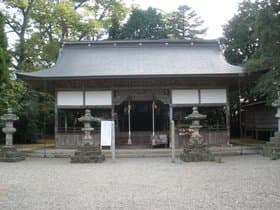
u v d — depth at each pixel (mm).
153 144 24328
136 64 25125
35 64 33531
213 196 9094
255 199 8641
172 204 8266
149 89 24328
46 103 31688
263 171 13508
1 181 12039
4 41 22500
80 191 10031
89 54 27203
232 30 34312
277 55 20859
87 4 36750
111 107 24172
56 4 32938
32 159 20234
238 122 35938
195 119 18547
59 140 23531
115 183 11375
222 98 23969
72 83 23859
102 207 8047
